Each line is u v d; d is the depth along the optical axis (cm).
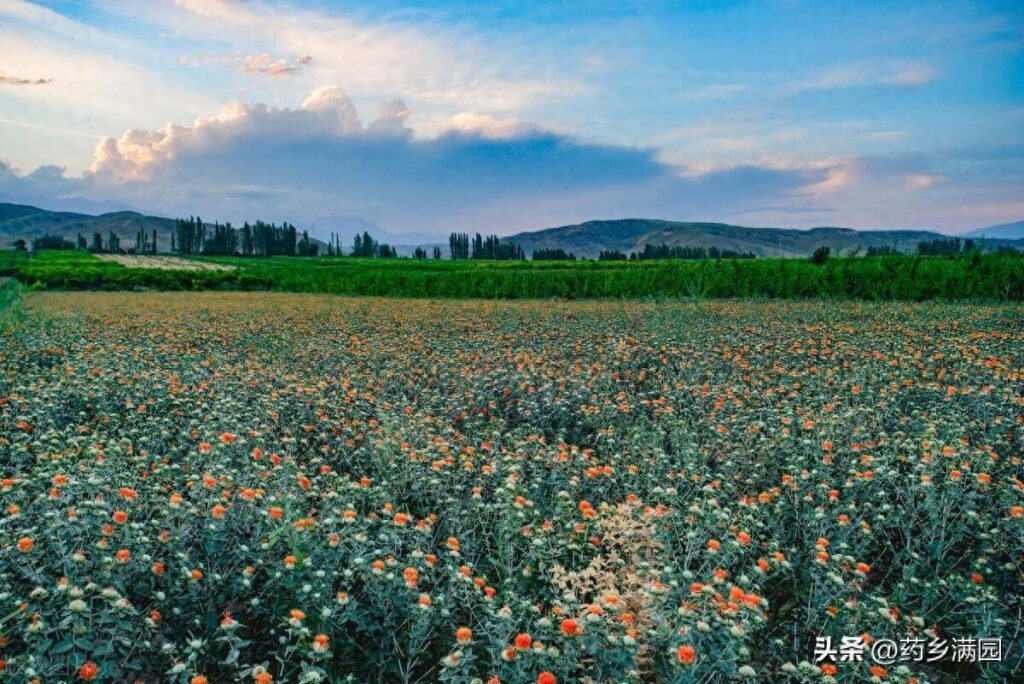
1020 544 498
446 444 660
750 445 707
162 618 421
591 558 500
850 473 579
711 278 2878
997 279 2283
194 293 4344
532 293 3322
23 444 655
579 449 790
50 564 413
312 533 471
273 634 414
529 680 347
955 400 838
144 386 931
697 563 507
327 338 1496
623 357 1202
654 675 392
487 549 534
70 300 3312
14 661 326
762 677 399
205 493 521
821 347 1247
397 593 421
